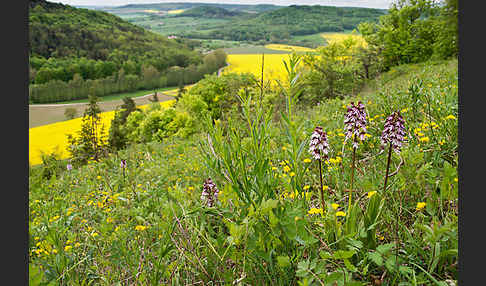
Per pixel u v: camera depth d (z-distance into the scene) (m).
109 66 95.19
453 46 28.23
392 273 1.86
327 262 2.02
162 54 112.56
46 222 2.49
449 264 1.91
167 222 2.42
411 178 2.25
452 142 3.11
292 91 2.17
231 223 1.93
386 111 4.91
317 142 2.09
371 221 2.01
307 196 2.23
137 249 2.51
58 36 102.69
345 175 2.90
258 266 2.13
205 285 2.13
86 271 2.43
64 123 62.44
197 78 97.12
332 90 25.00
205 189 2.71
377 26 42.28
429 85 6.14
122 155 9.80
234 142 2.16
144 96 89.06
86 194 5.21
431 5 36.84
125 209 3.50
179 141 12.21
